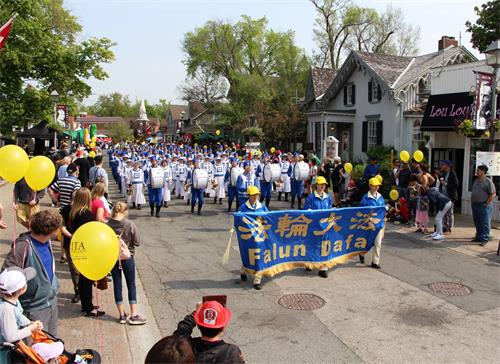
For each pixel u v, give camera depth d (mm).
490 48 11297
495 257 10172
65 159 12438
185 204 18219
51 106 23703
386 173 19406
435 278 8672
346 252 9156
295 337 6109
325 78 32938
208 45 50812
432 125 16078
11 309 3914
